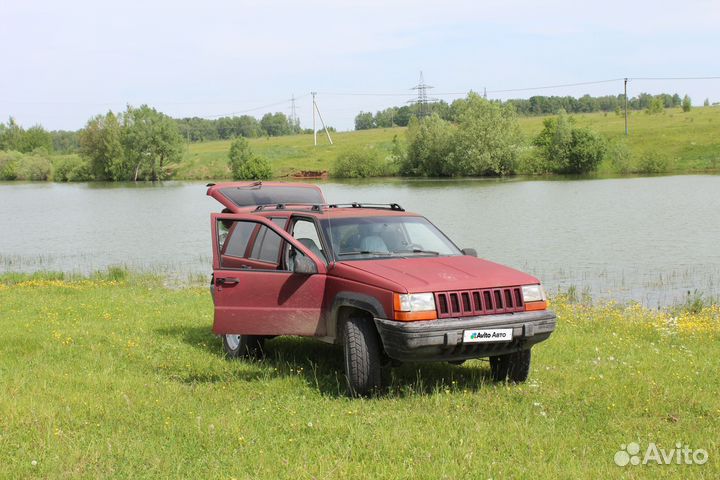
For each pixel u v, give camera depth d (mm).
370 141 161500
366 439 5445
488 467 4824
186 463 5062
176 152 118750
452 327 6434
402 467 4879
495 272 7059
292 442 5461
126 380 7457
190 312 12805
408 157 104000
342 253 7559
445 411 6184
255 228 8672
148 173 119188
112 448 5340
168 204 63500
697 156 95375
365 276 6883
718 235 32750
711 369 8148
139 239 36594
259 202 12367
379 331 6555
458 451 5148
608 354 8977
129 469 4926
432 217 43781
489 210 48031
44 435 5621
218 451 5246
